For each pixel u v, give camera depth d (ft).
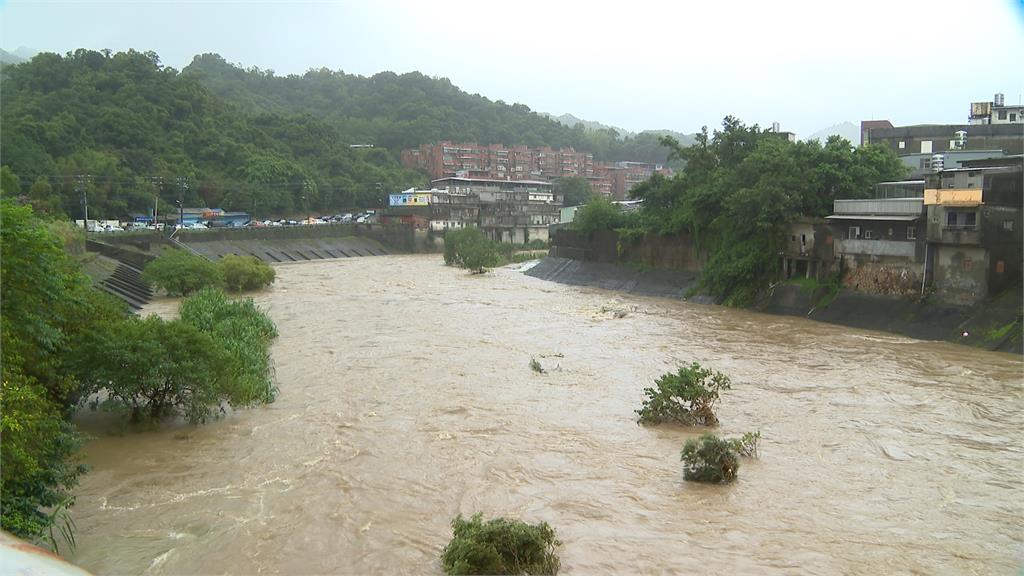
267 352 106.32
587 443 70.44
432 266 286.66
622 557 47.11
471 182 444.14
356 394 87.35
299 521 52.29
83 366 69.05
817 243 159.63
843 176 164.66
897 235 144.77
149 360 70.44
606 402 85.81
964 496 57.47
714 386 83.92
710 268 185.57
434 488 59.00
